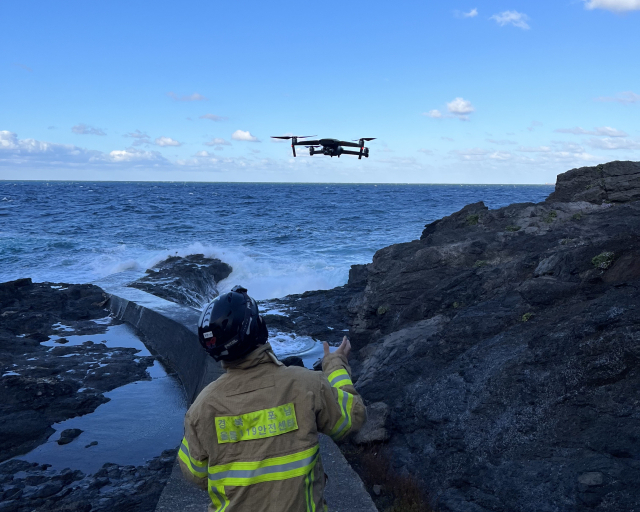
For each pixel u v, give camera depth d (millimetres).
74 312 15602
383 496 5055
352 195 144750
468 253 9477
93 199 101688
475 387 5703
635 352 4688
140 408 8844
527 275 7824
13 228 45469
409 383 6754
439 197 130000
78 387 9641
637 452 4141
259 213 71562
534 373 5312
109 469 6664
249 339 1783
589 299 6234
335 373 2008
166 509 4348
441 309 8359
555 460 4477
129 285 18922
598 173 11180
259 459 1722
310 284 22781
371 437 5961
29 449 7312
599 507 3916
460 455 5141
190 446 1796
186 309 13984
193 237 42438
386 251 11227
